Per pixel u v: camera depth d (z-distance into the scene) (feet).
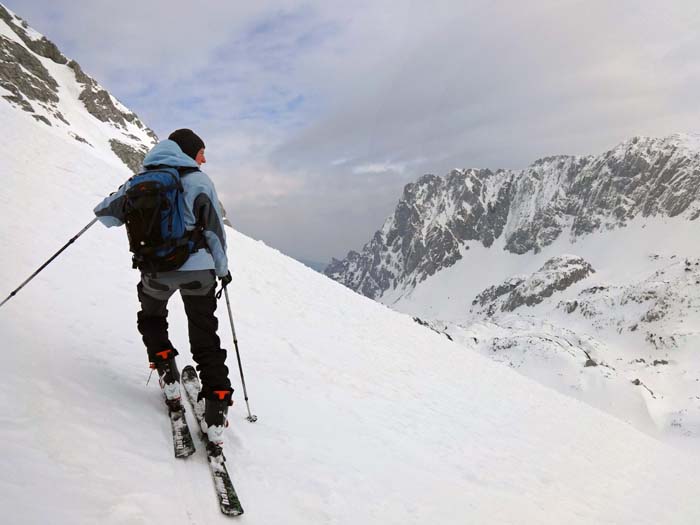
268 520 12.89
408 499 19.24
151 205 12.02
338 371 33.78
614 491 37.96
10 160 43.39
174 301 30.48
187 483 12.18
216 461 13.24
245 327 34.42
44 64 495.41
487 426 37.63
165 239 12.25
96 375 14.99
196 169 13.21
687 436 550.36
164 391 13.82
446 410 36.81
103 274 27.91
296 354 33.37
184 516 11.00
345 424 24.21
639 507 36.76
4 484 8.87
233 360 26.43
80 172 51.29
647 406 620.49
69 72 510.17
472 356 68.08
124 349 18.45
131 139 479.82
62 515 8.95
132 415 13.66
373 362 41.04
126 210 12.46
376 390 33.63
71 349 16.07
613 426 69.41
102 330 19.45
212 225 12.90
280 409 21.83
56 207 37.19
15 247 25.55
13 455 9.78
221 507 11.94
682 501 44.96
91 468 10.73
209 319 13.82
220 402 13.37
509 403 49.62
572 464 38.99
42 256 26.22
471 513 21.06
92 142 401.49
